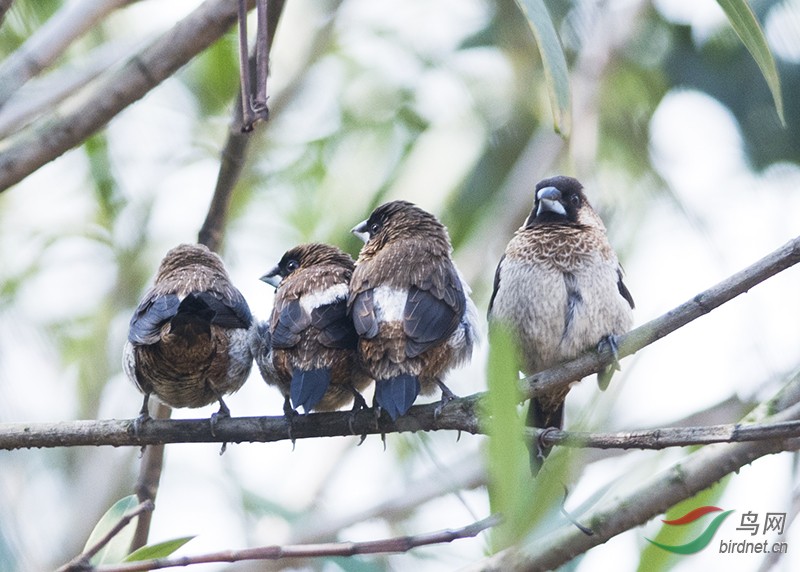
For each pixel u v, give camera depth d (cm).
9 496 1316
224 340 902
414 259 930
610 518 699
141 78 829
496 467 470
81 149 1572
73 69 1062
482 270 1486
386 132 1623
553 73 645
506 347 460
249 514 1438
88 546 650
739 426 623
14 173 822
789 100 1527
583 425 520
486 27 1634
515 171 1526
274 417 842
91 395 1535
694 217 1491
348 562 1021
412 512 1346
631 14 1507
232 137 902
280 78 1540
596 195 1430
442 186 1551
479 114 1595
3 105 848
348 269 974
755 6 1461
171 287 923
